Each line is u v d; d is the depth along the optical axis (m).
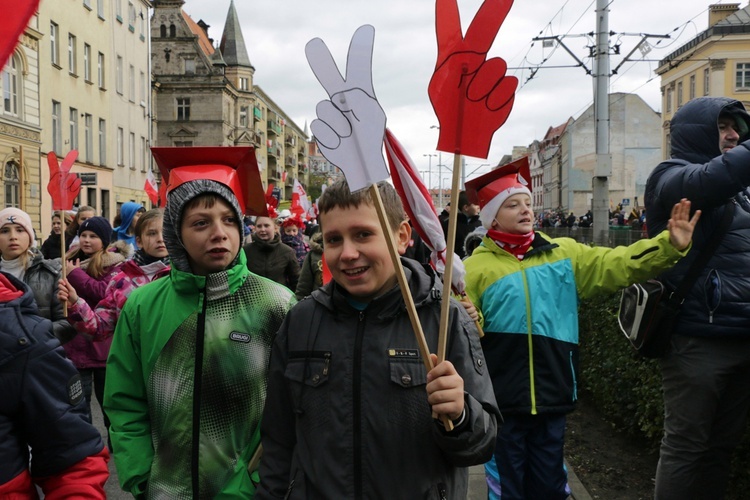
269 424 2.33
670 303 3.51
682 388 3.54
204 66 64.69
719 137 3.57
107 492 4.78
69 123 31.27
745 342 3.45
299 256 10.98
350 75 1.95
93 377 5.26
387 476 2.08
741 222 3.46
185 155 2.73
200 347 2.63
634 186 62.94
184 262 2.71
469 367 2.16
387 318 2.19
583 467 5.18
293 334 2.30
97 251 5.26
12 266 4.88
